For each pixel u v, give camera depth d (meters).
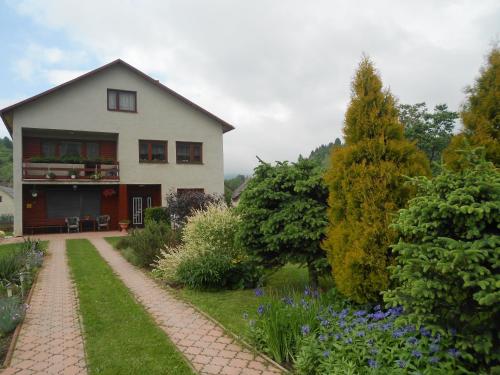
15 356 4.18
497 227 3.04
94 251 12.80
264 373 3.65
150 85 20.92
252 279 7.43
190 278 7.14
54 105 18.64
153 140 20.91
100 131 19.62
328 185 5.51
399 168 4.52
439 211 3.16
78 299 6.58
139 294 6.96
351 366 3.17
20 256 9.42
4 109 17.59
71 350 4.34
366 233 4.38
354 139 4.98
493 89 4.62
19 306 5.75
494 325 2.94
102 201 21.50
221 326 5.06
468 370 3.00
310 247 5.81
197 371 3.70
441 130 18.23
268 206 6.34
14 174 18.08
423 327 3.35
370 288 4.42
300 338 3.83
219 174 22.41
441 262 2.90
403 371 2.91
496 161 4.39
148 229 12.29
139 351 4.20
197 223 8.45
